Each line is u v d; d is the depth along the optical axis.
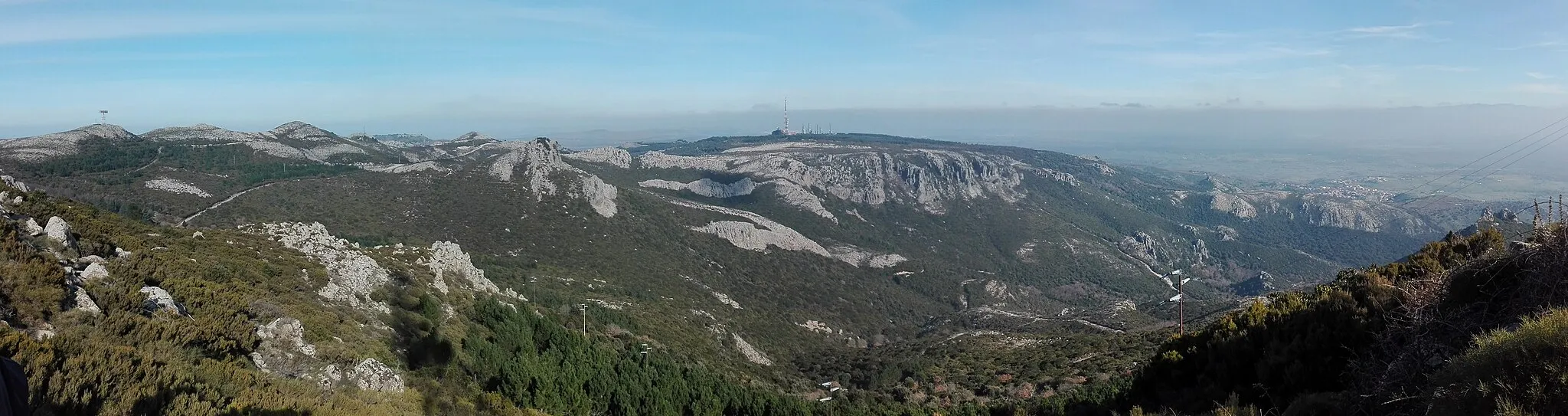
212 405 12.09
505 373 26.25
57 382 10.28
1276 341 15.22
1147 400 17.83
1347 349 13.62
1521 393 8.09
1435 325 12.02
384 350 22.55
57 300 13.80
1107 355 50.12
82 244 18.94
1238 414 12.77
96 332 13.43
